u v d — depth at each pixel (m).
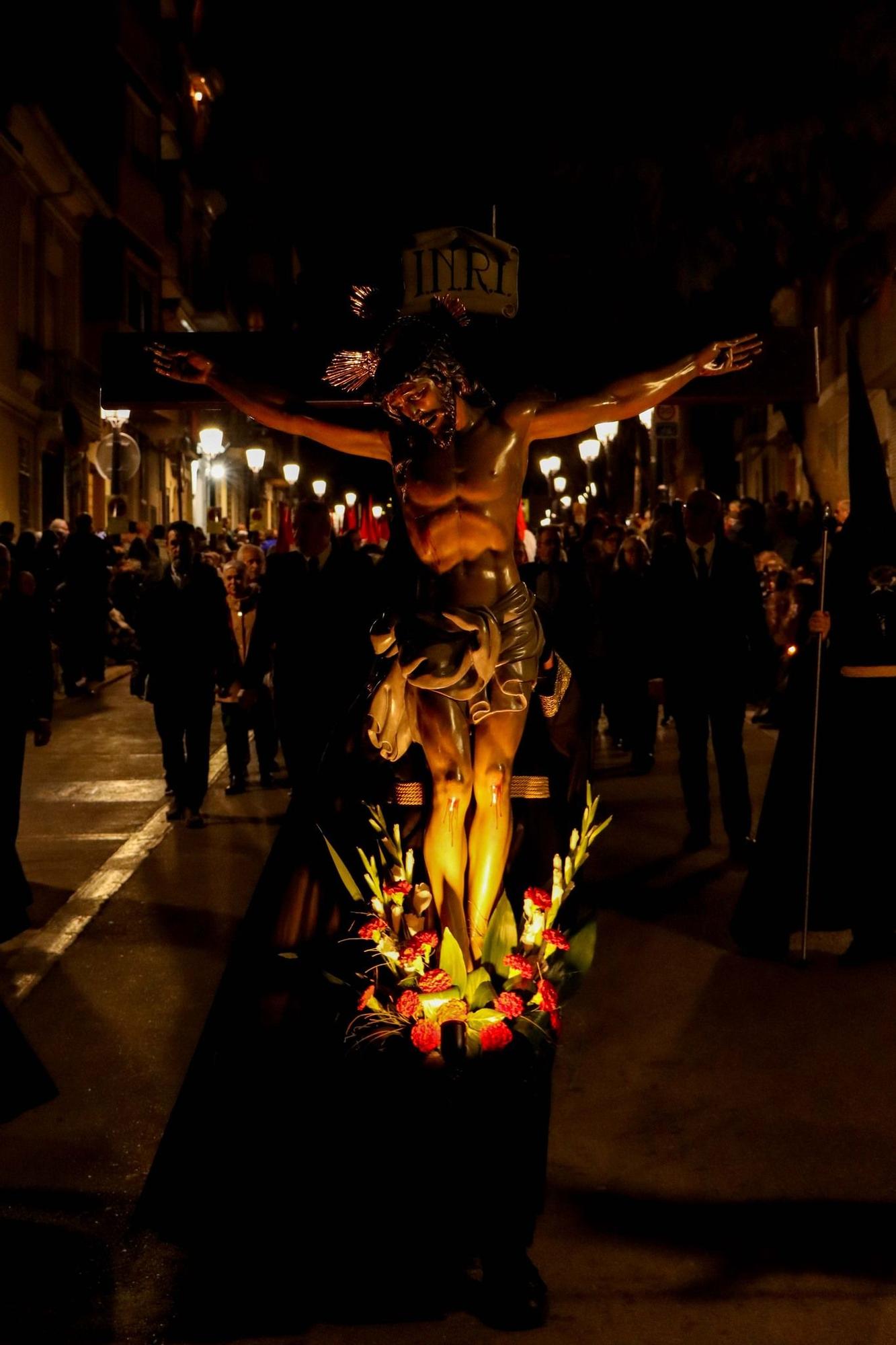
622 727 13.48
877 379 15.86
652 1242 4.04
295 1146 3.77
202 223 47.12
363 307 4.09
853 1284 3.81
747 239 22.84
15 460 29.86
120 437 21.58
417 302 4.08
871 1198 4.30
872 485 6.57
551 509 32.75
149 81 37.34
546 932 4.00
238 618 11.77
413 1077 3.75
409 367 3.64
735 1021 5.86
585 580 11.17
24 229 30.38
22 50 29.33
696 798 9.05
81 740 14.92
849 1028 5.76
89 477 35.12
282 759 13.73
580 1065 5.39
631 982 6.38
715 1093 5.12
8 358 29.02
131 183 36.41
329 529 8.29
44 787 11.96
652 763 12.30
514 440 3.80
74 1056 5.54
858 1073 5.29
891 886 6.58
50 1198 4.34
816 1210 4.23
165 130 40.94
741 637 8.83
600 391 3.87
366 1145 3.77
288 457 52.88
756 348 4.01
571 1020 5.88
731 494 21.41
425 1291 3.76
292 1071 3.80
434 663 3.68
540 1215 4.19
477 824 3.91
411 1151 3.74
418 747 4.05
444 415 3.70
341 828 4.01
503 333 4.18
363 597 8.02
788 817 6.66
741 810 8.81
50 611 18.44
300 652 8.07
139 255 37.91
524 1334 3.58
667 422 19.83
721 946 6.94
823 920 6.62
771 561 15.84
